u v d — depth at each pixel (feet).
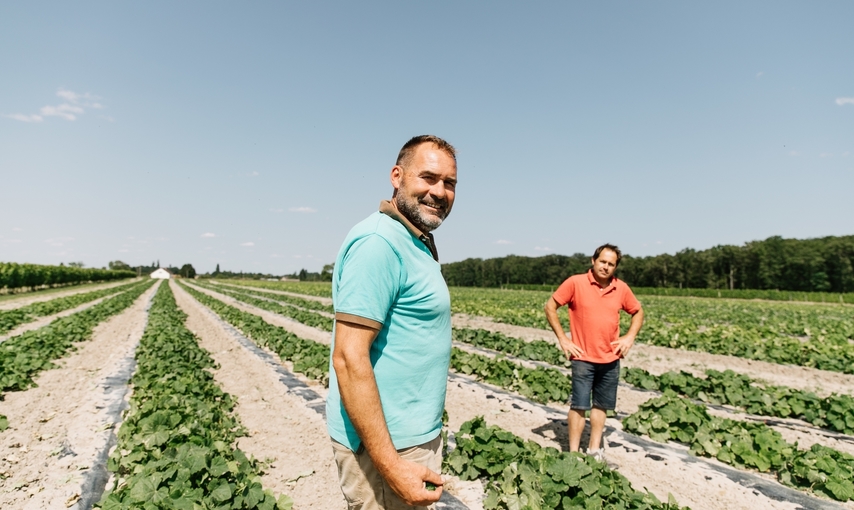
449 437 21.71
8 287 152.97
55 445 20.53
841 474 17.10
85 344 49.34
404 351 6.94
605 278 17.79
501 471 16.57
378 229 6.81
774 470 18.90
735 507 16.24
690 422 21.49
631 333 17.99
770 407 27.30
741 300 186.60
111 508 13.46
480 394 29.81
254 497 14.25
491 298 148.25
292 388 31.12
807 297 191.62
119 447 18.86
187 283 332.39
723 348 45.57
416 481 6.42
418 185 7.29
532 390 29.09
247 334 57.06
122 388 30.07
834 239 255.09
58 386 31.04
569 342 18.12
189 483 14.37
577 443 18.25
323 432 22.93
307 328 66.28
